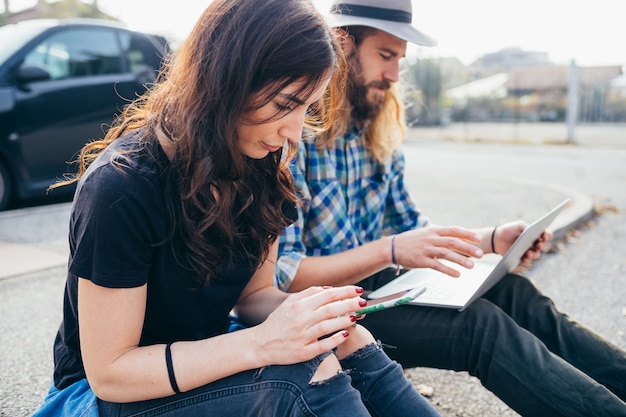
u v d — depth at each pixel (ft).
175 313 4.05
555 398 4.39
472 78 104.68
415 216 7.25
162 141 3.76
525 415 4.55
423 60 73.61
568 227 14.92
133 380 3.69
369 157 6.63
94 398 3.98
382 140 6.56
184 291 3.97
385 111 6.56
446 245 5.43
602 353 5.05
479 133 63.87
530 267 12.03
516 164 31.30
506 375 4.58
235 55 3.44
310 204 6.05
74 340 4.09
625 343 8.25
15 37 16.58
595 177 25.63
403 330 5.10
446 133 63.77
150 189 3.62
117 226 3.51
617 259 12.52
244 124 3.67
